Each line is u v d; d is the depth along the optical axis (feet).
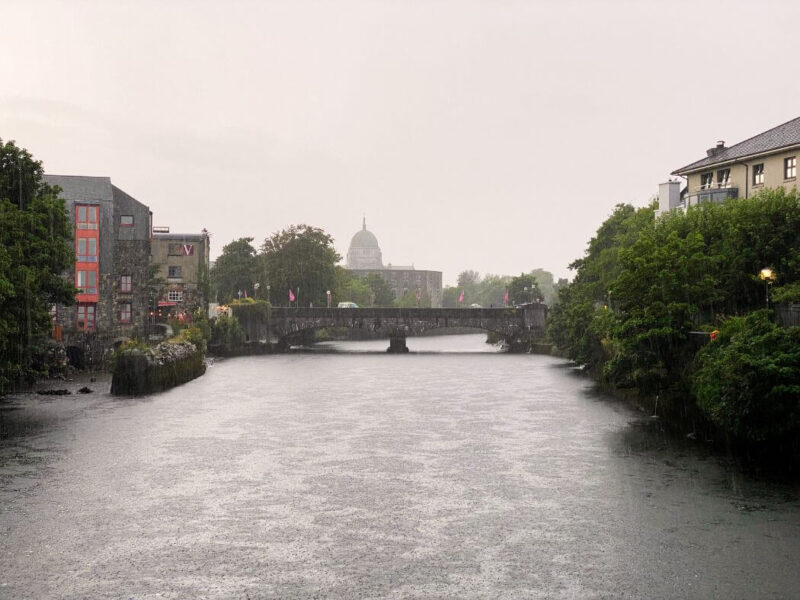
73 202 292.20
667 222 193.36
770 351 108.58
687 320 151.12
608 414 161.38
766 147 217.36
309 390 210.38
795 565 69.87
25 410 164.45
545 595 63.77
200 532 79.82
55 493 94.32
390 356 370.12
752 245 163.02
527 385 224.12
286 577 67.72
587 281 325.42
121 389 196.03
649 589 64.95
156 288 316.40
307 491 95.96
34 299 175.42
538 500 91.56
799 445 105.81
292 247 497.46
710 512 86.12
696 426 136.46
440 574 68.33
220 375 260.62
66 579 67.26
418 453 119.55
